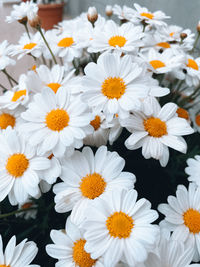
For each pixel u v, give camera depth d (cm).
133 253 15
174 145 19
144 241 15
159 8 45
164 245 16
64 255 17
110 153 19
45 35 27
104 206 16
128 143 19
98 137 22
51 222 22
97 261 17
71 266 17
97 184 18
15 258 17
